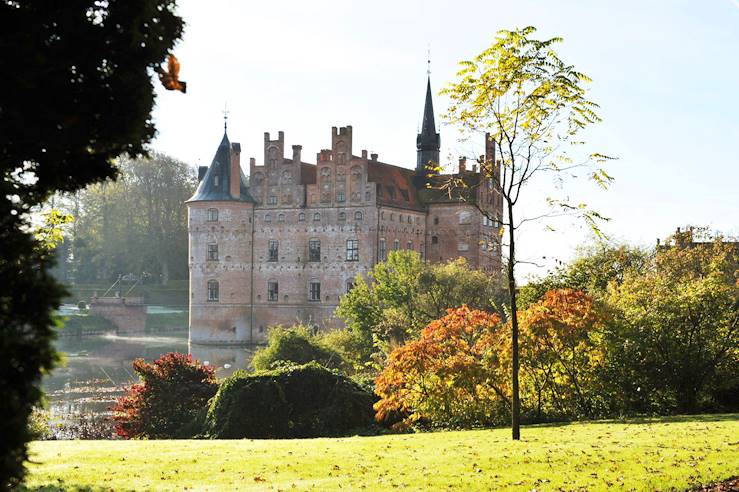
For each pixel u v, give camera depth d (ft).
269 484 60.64
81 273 536.01
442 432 101.91
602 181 85.97
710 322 119.34
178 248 518.78
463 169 102.99
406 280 234.38
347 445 82.74
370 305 232.94
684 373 117.80
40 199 42.88
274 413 120.06
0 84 36.09
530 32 80.53
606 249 200.54
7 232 36.32
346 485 59.67
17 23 36.68
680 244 211.61
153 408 132.77
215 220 335.47
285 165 333.62
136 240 513.04
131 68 41.37
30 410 33.78
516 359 86.02
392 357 110.32
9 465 32.12
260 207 336.49
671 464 63.62
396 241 331.57
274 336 190.39
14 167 40.93
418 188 358.23
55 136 38.91
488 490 57.21
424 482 60.13
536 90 82.12
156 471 66.08
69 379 238.48
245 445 84.48
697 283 124.06
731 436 77.41
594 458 67.67
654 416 111.86
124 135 41.45
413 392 111.14
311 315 328.08
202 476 64.13
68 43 38.93
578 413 116.47
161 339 368.27
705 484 57.36
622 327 116.26
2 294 33.78
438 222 346.13
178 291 504.43
